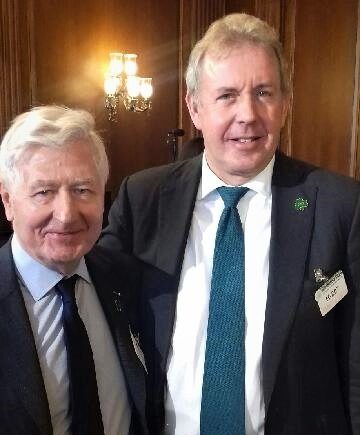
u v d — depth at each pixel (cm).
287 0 558
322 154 559
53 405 114
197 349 137
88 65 552
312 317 132
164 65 606
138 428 130
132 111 574
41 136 107
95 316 129
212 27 136
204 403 134
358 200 137
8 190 112
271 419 130
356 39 531
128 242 152
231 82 129
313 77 556
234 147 134
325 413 135
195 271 141
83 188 112
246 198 141
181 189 149
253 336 133
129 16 573
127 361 128
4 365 108
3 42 492
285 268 133
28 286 117
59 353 116
